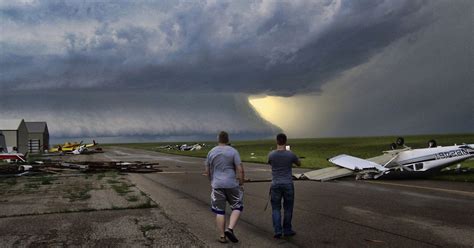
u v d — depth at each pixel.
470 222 9.02
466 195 13.29
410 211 10.41
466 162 26.75
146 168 26.80
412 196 13.17
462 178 18.27
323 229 8.38
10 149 38.56
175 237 7.69
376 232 8.09
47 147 88.00
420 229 8.34
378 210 10.59
